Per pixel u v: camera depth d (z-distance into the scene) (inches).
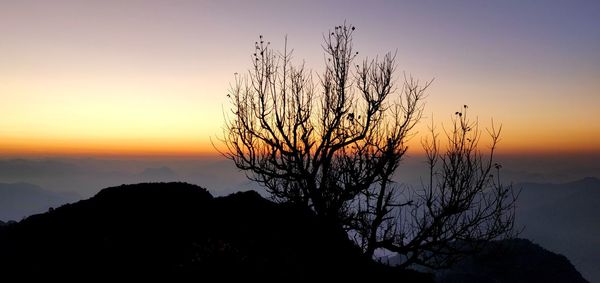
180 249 647.8
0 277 595.8
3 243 719.1
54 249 680.4
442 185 629.6
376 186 689.6
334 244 676.7
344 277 606.2
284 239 684.1
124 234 705.6
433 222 627.5
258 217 786.2
